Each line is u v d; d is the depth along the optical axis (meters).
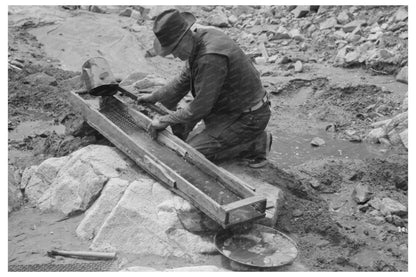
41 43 10.43
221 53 5.34
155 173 5.32
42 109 8.16
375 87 8.45
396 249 5.24
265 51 10.34
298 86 8.95
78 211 5.56
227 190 5.26
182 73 5.92
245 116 5.69
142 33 11.00
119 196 5.31
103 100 6.47
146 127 6.08
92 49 10.26
